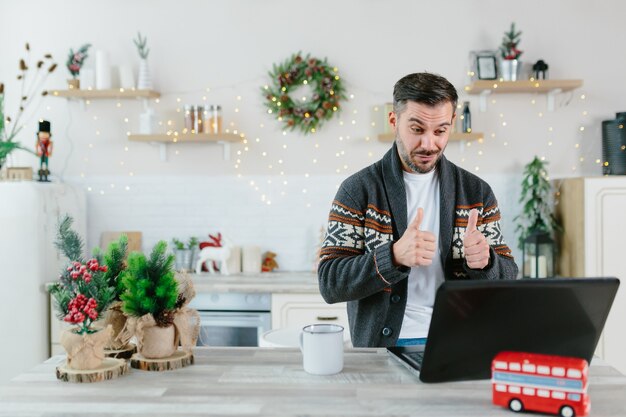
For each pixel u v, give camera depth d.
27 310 3.53
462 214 1.87
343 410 1.12
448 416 1.09
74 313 1.32
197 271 3.94
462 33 3.98
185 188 4.11
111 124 4.12
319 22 4.03
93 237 4.13
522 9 3.97
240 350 1.58
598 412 1.09
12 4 4.12
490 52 3.93
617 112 3.84
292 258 4.08
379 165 1.93
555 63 3.97
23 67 3.90
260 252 4.01
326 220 4.05
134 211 4.12
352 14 4.02
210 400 1.18
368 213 1.86
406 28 4.00
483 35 3.97
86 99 4.13
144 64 3.99
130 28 4.09
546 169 3.98
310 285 3.46
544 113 3.98
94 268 1.41
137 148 4.12
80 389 1.25
